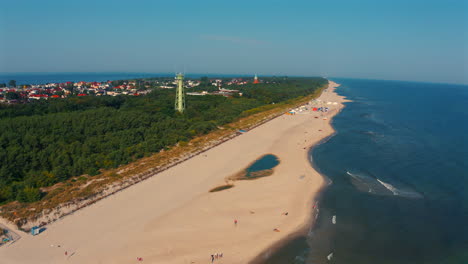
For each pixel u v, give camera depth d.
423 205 63.22
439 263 46.53
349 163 88.06
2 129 90.12
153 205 61.84
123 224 54.78
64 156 79.06
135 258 46.12
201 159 90.38
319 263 46.12
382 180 75.81
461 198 66.31
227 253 47.75
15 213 55.50
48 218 55.25
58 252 46.97
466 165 86.69
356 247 49.97
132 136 98.56
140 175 75.12
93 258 45.88
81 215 57.56
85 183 69.50
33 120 100.75
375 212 60.28
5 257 45.44
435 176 78.44
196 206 61.62
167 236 51.41
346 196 66.88
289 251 48.62
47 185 68.12
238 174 79.50
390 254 48.38
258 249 48.91
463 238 52.31
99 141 92.50
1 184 64.88
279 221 56.62
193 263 45.44
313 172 80.62
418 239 52.03
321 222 56.59
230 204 62.56
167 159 86.56
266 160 90.81
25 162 74.75
